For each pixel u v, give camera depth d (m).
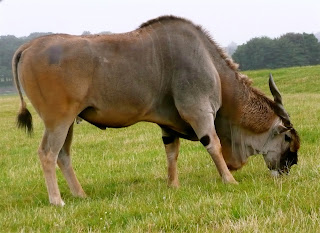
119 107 10.05
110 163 14.58
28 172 14.27
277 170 11.36
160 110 10.57
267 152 11.42
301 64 135.50
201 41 10.59
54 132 9.70
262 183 9.95
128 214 8.38
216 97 10.67
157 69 10.18
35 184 12.48
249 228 6.88
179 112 10.48
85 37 9.96
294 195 8.41
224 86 10.92
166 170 12.95
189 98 10.30
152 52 10.16
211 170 12.45
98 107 9.95
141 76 10.02
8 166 15.99
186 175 12.12
